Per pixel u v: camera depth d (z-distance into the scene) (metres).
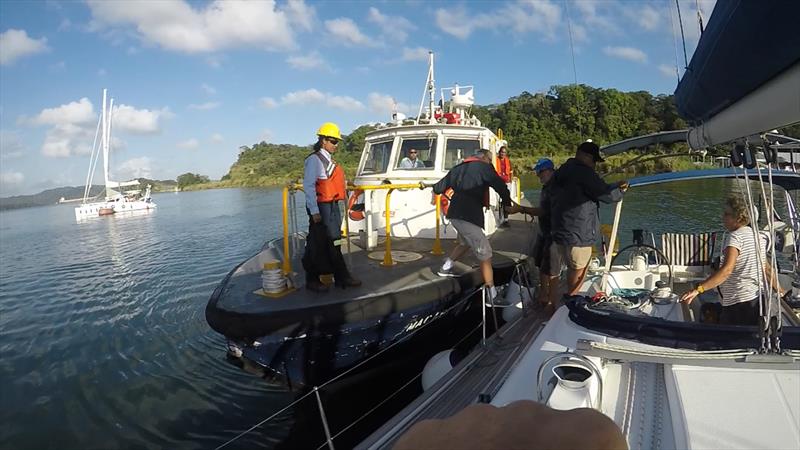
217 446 4.36
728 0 1.59
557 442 1.21
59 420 4.88
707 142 2.48
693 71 2.20
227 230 20.48
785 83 1.47
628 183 4.17
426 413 2.59
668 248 5.29
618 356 2.37
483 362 3.27
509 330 3.89
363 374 4.62
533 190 20.45
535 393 2.31
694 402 2.03
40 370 6.13
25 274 12.80
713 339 2.50
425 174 6.99
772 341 2.30
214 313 4.25
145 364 6.13
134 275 11.80
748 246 3.35
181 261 13.42
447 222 6.88
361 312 4.21
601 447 1.20
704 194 13.35
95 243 18.56
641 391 2.25
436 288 4.70
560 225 4.16
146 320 7.96
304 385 4.45
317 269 4.52
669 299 3.52
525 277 5.16
